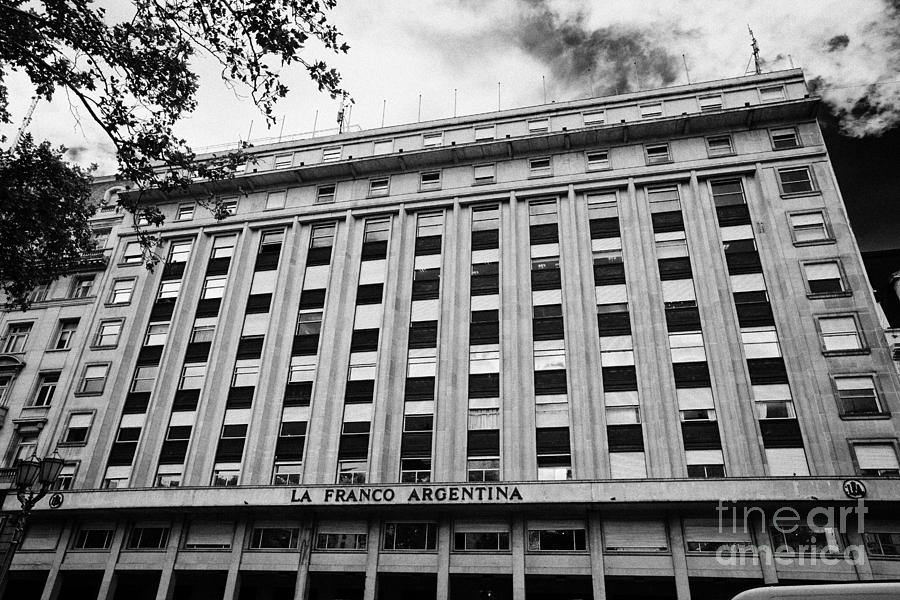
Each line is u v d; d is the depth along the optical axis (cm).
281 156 4216
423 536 2738
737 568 2391
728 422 2739
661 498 2475
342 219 3825
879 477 2356
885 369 2680
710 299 3048
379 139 4094
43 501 3067
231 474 3162
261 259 3831
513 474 2828
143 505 2944
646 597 2602
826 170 3222
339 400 3209
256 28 1415
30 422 3491
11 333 3928
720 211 3281
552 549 2592
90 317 3809
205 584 2984
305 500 2792
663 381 2895
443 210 3691
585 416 2867
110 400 3462
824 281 2945
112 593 2889
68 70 1495
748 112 3406
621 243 3319
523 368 3077
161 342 3650
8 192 1831
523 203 3594
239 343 3544
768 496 2402
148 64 1512
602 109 3788
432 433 3014
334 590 2848
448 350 3203
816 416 2661
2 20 1403
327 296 3550
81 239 2153
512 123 3903
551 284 3284
